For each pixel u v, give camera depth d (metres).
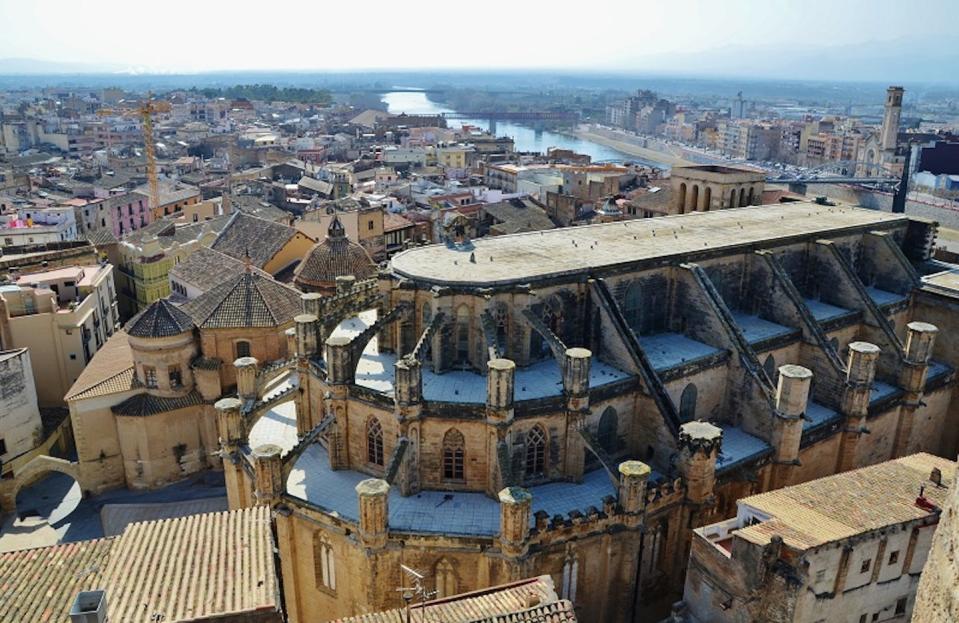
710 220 96.38
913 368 80.50
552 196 188.50
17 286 99.06
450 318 65.44
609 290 71.12
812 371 79.44
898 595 50.78
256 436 73.19
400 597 57.12
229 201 185.25
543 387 63.47
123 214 199.38
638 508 58.16
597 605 61.31
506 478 57.47
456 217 80.00
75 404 84.12
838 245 93.62
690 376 70.25
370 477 65.44
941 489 53.12
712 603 51.44
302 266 106.69
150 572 37.00
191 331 88.38
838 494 52.91
